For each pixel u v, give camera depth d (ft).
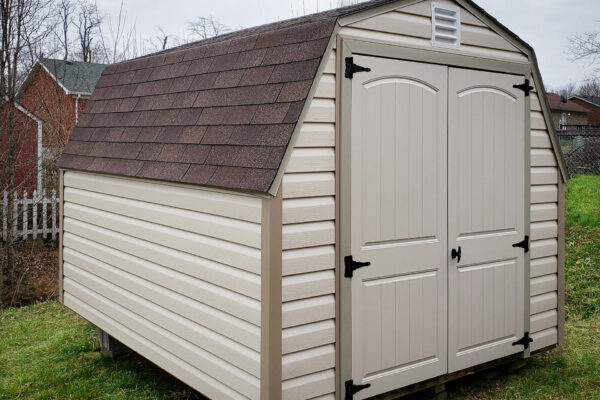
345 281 12.10
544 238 16.62
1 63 29.63
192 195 12.96
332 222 11.94
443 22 13.92
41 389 16.61
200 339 12.98
